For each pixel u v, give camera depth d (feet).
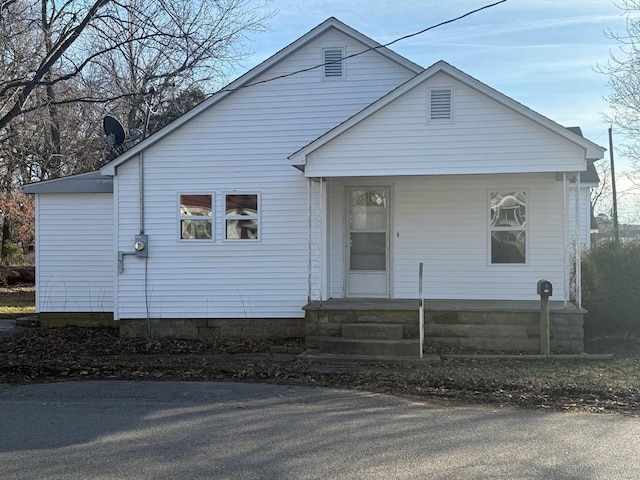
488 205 40.68
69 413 22.71
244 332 41.29
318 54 41.47
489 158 35.22
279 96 41.63
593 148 34.27
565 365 31.68
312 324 36.65
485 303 38.40
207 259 41.55
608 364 31.71
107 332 44.37
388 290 41.52
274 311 41.11
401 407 23.59
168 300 41.70
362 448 18.38
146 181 41.86
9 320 53.21
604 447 18.51
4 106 51.06
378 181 41.57
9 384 28.73
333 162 36.47
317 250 40.55
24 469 16.66
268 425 20.93
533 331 35.35
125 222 41.91
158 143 41.86
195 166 41.70
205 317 41.45
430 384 27.76
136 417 22.07
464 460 17.28
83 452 18.10
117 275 41.88
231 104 41.70
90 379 29.58
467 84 35.17
